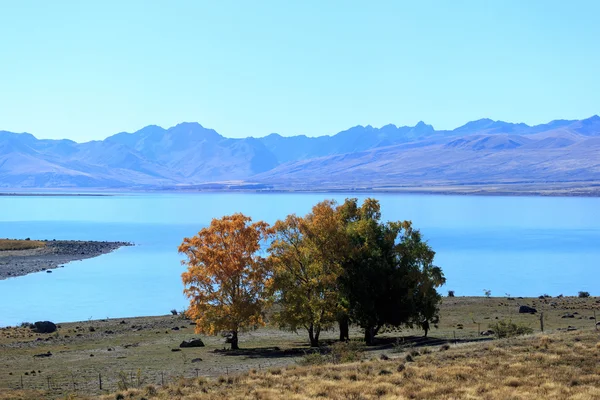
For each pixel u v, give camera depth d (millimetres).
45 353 60688
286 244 64750
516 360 37938
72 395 39781
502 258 178250
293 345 65938
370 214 66875
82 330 77750
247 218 65688
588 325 67625
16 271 145625
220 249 64438
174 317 89438
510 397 30203
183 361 55156
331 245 62188
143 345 66500
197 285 65250
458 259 176375
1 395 42031
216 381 39344
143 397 36375
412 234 65000
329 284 61844
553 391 30891
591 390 30797
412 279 62344
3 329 79312
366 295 61094
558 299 95938
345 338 67062
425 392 32094
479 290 122000
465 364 37906
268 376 38531
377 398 31750
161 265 159500
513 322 71438
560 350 39250
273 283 62719
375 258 62188
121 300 110750
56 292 118500
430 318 65312
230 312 63000
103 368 52250
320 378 36906
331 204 67000
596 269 154250
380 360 42219
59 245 193250
